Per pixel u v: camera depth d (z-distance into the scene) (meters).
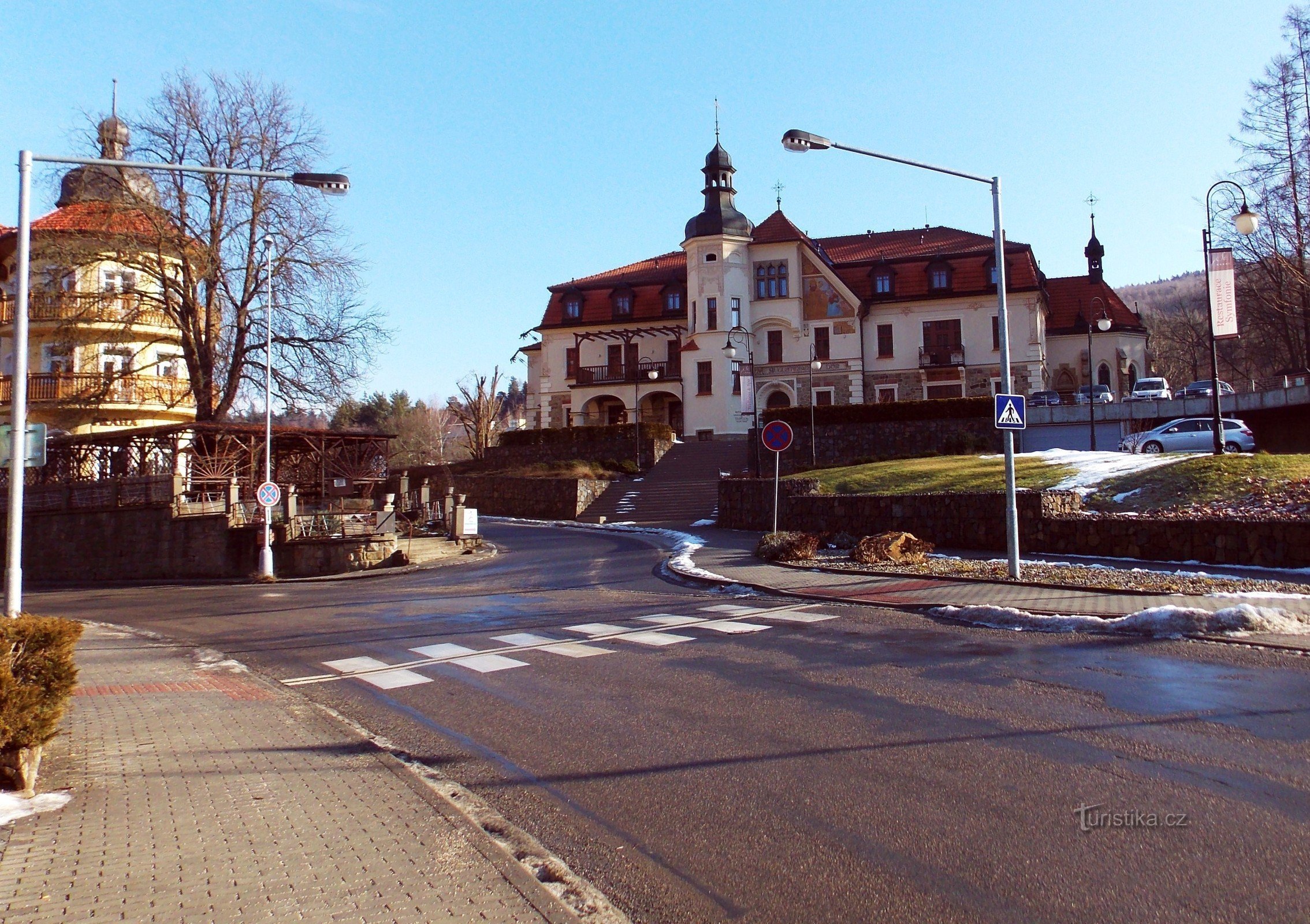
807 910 4.22
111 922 4.04
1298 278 39.62
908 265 58.66
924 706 7.82
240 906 4.21
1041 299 57.16
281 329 36.09
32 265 35.00
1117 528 17.92
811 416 41.66
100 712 8.79
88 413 38.12
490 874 4.60
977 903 4.21
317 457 38.41
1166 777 5.76
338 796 5.96
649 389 62.59
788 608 14.20
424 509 40.03
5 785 6.02
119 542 32.62
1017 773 5.98
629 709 8.31
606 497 46.31
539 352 75.00
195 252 35.19
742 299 58.84
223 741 7.57
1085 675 8.68
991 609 12.08
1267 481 18.66
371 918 4.08
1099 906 4.11
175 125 35.16
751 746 6.91
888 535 19.00
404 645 12.83
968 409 42.66
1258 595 12.08
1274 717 7.00
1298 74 41.25
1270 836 4.79
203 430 32.03
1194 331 71.81
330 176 14.30
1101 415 40.72
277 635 14.77
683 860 4.88
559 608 15.82
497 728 7.93
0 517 36.28
